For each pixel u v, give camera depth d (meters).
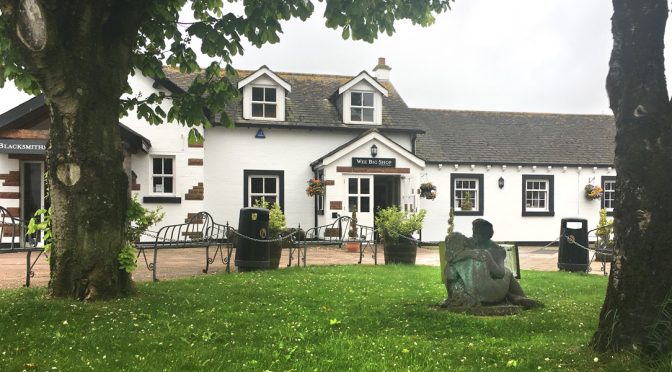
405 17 9.18
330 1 8.20
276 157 21.69
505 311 7.15
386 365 4.64
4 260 14.02
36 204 17.92
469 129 26.09
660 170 4.61
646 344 4.47
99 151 7.28
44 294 7.46
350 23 8.72
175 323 6.07
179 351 4.96
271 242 12.08
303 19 8.39
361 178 20.95
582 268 13.27
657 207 4.59
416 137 24.42
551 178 24.62
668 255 4.54
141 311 6.62
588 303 8.00
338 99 22.78
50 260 7.44
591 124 27.84
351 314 6.94
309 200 21.97
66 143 7.16
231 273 11.17
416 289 9.18
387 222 14.01
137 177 19.30
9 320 5.91
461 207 23.88
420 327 6.25
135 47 8.88
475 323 6.42
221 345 5.23
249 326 6.05
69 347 4.99
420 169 21.47
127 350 4.96
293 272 11.24
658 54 4.77
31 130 17.34
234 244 18.28
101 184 7.30
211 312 6.73
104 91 7.31
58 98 7.04
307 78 24.89
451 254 7.52
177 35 8.90
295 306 7.34
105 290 7.27
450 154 23.97
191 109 9.01
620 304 4.71
